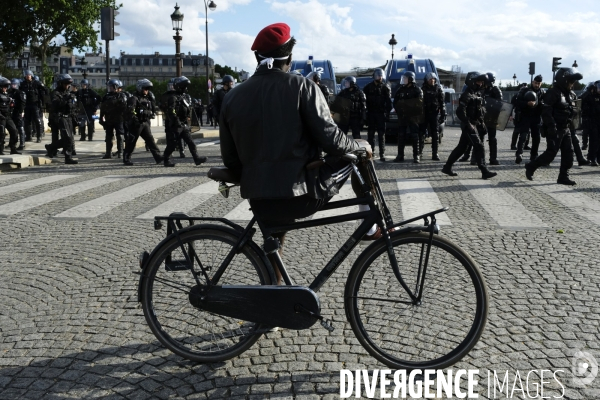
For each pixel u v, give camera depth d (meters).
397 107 13.88
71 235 6.68
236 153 3.39
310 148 3.26
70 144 14.53
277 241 3.36
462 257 3.35
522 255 5.66
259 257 3.40
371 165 3.46
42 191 9.77
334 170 3.39
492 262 5.43
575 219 7.30
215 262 3.45
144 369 3.44
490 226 6.90
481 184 10.28
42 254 5.90
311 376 3.33
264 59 3.27
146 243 6.29
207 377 3.34
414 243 3.38
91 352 3.67
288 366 3.45
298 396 3.11
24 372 3.42
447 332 3.37
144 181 10.86
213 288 3.40
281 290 3.32
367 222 3.41
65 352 3.67
